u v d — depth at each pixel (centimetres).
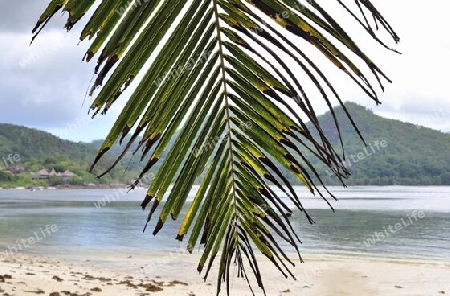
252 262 109
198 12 91
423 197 12875
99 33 84
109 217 6562
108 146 91
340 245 3744
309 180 96
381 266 2583
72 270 2241
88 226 5169
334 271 2355
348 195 14225
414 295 1856
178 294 1636
